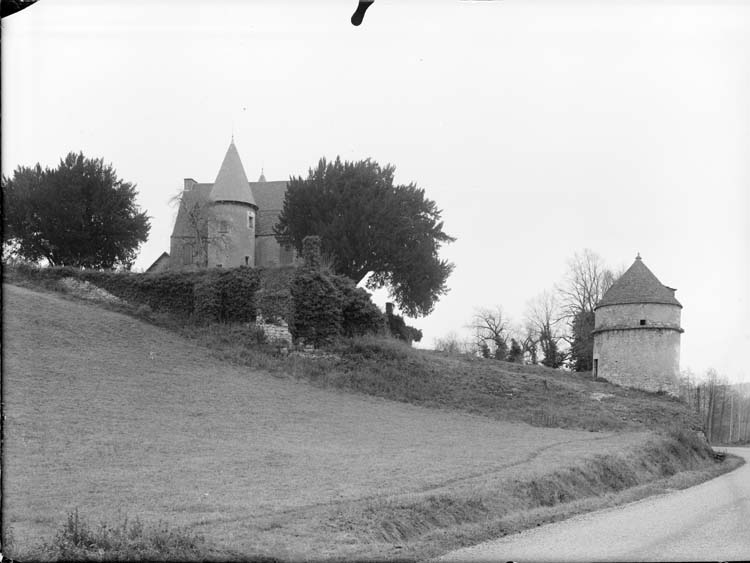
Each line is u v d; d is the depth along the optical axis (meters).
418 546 12.10
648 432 34.19
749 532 14.07
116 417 25.33
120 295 42.28
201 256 53.41
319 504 14.46
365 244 51.25
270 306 39.78
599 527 14.77
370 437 27.06
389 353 40.16
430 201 55.38
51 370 30.08
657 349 47.16
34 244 51.72
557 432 32.62
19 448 19.39
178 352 36.59
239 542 11.10
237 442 23.61
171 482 16.70
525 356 72.88
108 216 52.28
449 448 25.30
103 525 10.99
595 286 69.44
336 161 53.78
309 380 36.59
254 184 63.34
